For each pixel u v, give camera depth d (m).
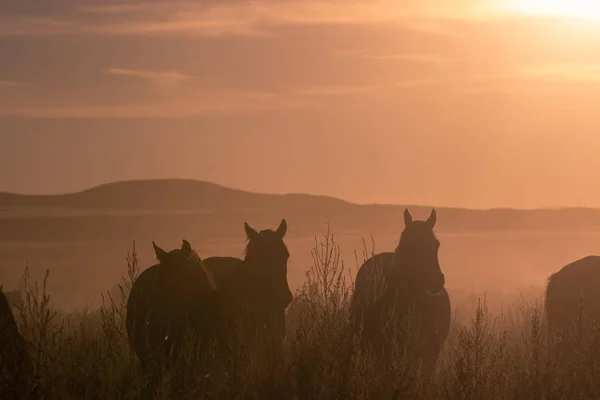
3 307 11.23
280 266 14.54
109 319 12.60
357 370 11.16
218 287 14.59
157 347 13.51
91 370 11.13
